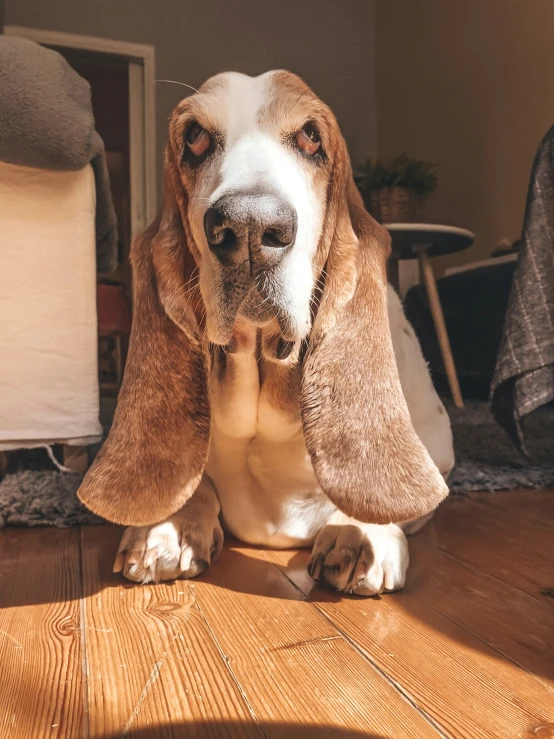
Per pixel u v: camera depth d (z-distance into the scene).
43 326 0.85
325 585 0.49
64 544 0.61
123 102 3.08
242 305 0.43
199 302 0.50
